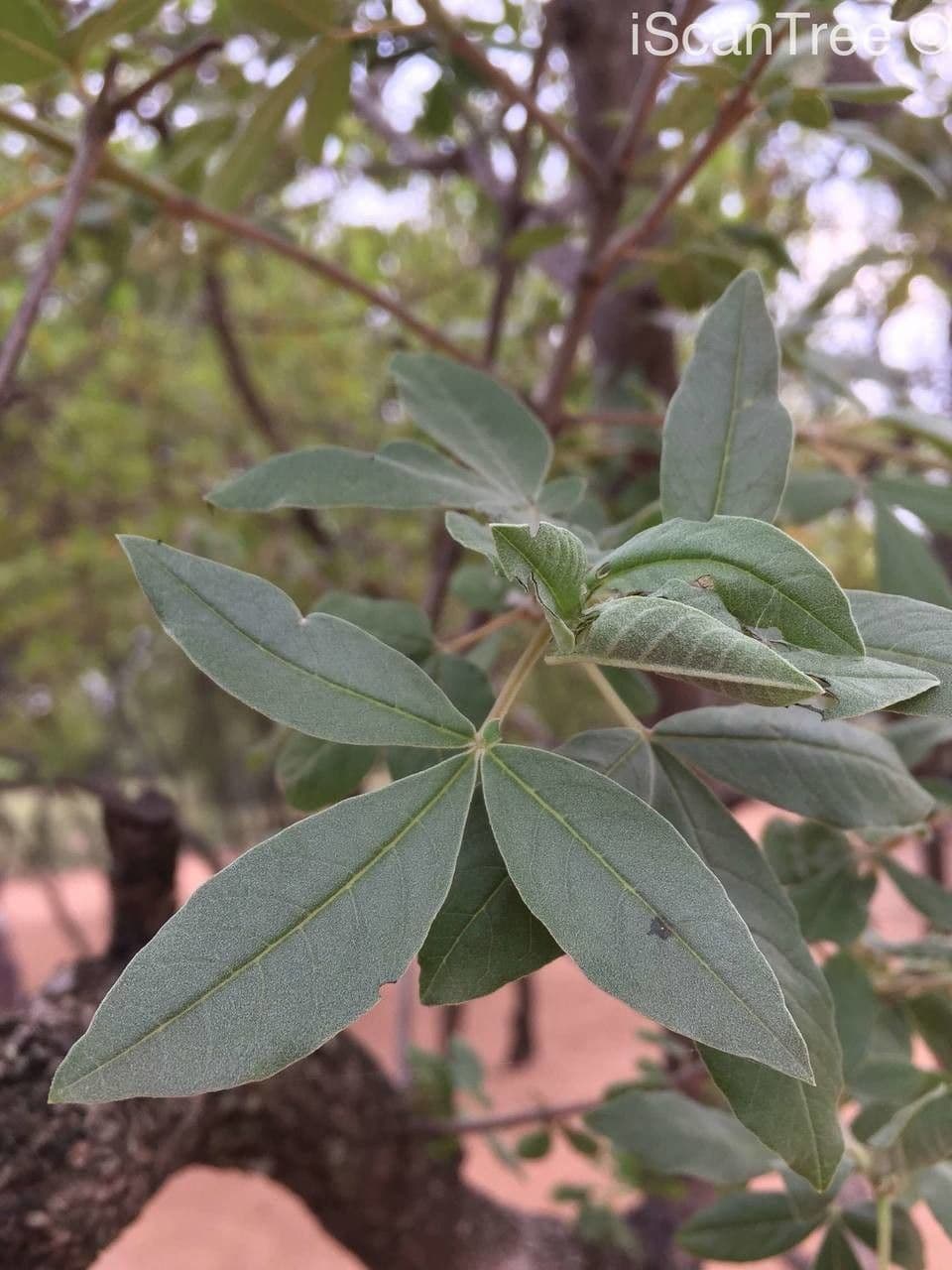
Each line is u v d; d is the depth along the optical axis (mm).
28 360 792
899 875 267
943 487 277
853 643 122
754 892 164
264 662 148
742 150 546
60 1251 234
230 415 914
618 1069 1168
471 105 579
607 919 132
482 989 146
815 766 183
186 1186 982
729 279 348
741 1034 123
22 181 596
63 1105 247
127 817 298
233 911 129
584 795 142
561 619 132
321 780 227
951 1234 220
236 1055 122
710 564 131
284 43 370
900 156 303
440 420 219
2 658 1043
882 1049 283
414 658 224
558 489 212
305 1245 884
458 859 155
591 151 460
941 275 521
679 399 178
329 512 802
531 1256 471
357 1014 127
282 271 876
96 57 437
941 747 356
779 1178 265
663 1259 547
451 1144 427
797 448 404
